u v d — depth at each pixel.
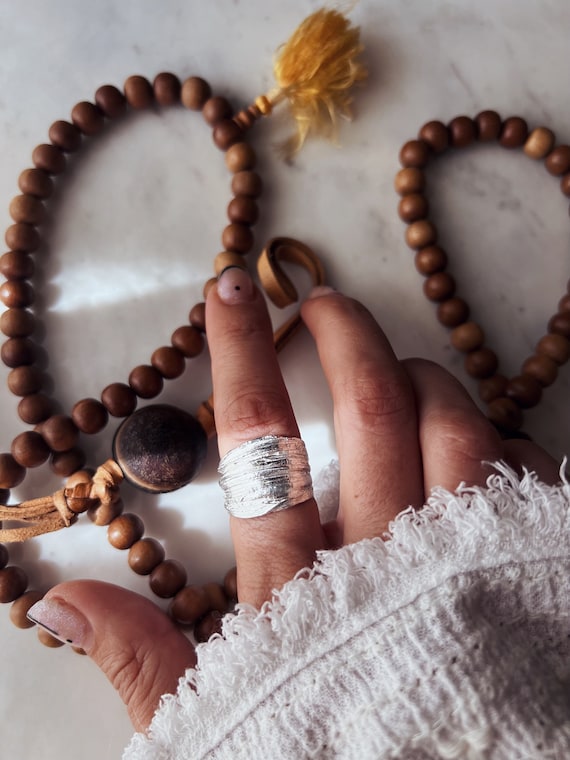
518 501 0.11
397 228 0.18
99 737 0.16
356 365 0.14
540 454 0.14
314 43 0.17
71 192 0.18
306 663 0.10
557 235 0.19
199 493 0.17
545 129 0.18
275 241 0.17
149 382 0.17
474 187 0.19
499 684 0.10
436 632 0.10
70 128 0.18
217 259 0.18
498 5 0.19
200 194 0.18
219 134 0.18
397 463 0.13
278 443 0.12
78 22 0.19
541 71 0.19
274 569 0.12
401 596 0.10
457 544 0.11
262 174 0.19
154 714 0.12
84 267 0.18
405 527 0.11
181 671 0.12
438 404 0.14
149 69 0.19
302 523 0.12
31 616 0.13
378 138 0.19
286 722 0.10
